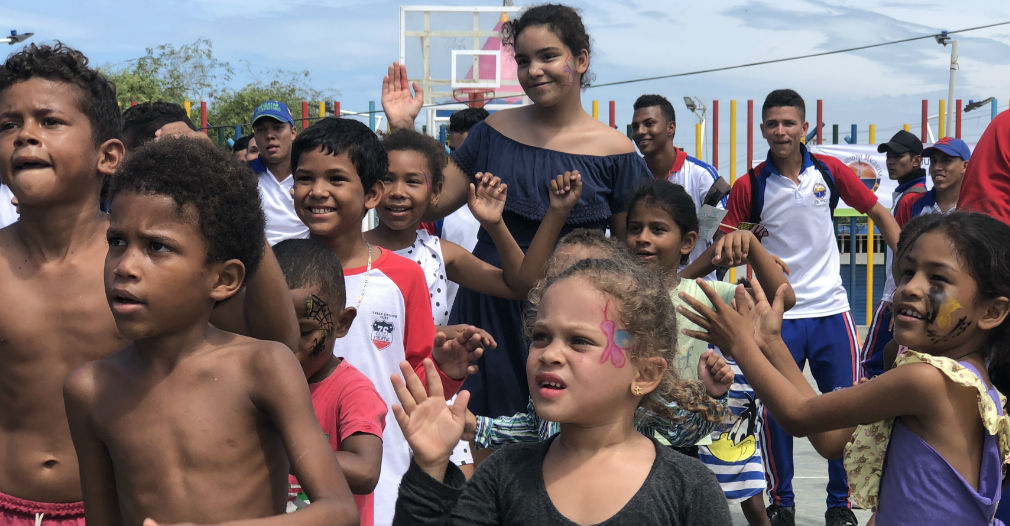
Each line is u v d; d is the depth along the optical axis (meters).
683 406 2.80
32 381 2.56
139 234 2.03
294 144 3.83
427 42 17.14
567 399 2.22
